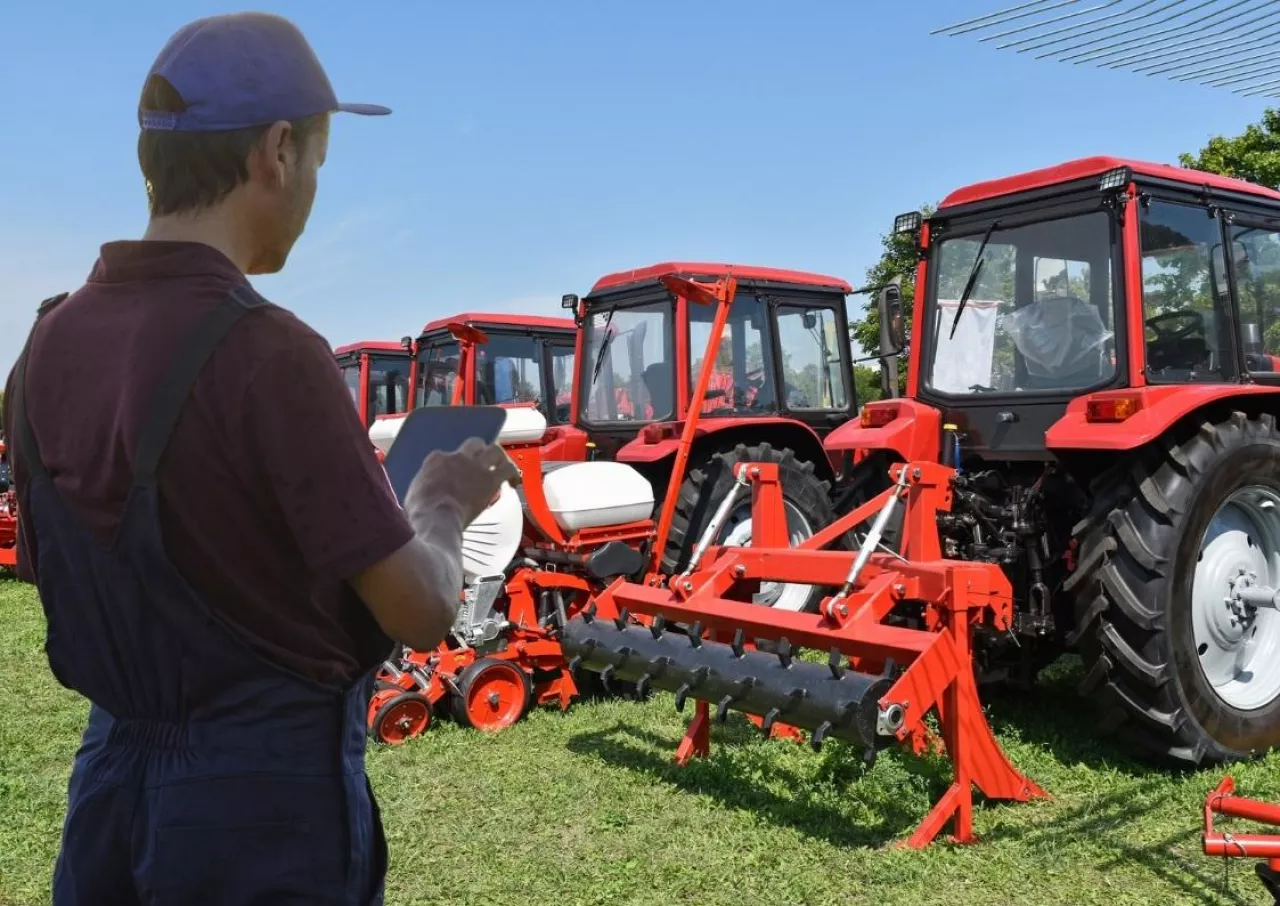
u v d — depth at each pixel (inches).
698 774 149.4
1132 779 147.5
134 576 45.1
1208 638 159.0
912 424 179.5
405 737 171.9
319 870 46.7
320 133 50.7
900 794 140.5
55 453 47.1
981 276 178.9
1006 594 132.6
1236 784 143.3
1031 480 176.4
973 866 119.3
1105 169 159.9
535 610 191.9
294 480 44.7
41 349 48.7
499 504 187.2
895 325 191.0
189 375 44.4
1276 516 164.6
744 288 251.9
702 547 159.5
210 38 47.4
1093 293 162.9
